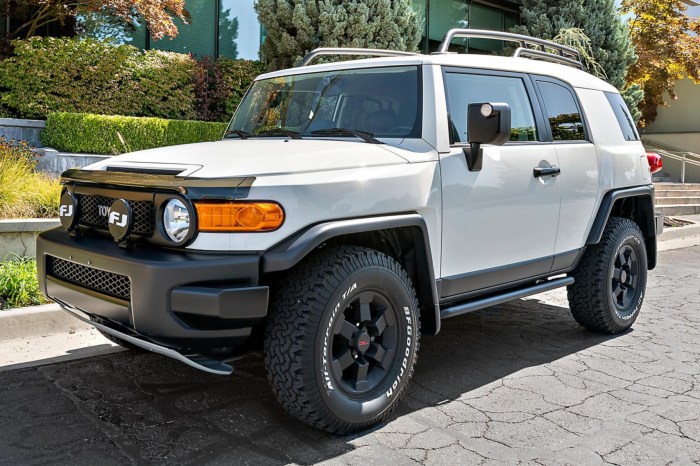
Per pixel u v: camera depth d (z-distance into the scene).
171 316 2.98
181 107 11.29
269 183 3.08
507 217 4.22
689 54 17.58
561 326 5.68
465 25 17.41
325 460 3.12
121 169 3.50
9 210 6.55
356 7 11.11
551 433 3.47
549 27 14.62
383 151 3.61
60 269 3.64
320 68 4.51
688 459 3.19
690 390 4.14
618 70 14.82
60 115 9.35
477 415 3.71
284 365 3.14
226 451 3.19
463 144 3.98
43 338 4.89
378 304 3.49
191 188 3.06
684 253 10.24
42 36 11.14
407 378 3.61
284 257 3.01
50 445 3.21
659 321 5.91
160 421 3.52
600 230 5.02
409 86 3.98
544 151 4.54
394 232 3.66
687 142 22.00
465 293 4.08
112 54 10.36
